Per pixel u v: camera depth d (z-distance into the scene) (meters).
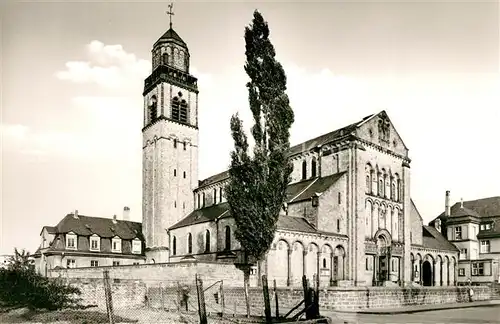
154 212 81.62
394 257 66.00
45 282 32.72
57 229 79.38
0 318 27.23
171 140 83.19
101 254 78.75
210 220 68.38
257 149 40.97
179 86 85.88
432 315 36.25
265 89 41.34
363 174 62.00
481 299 56.31
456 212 87.06
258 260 40.88
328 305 38.66
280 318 29.84
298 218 60.25
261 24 41.97
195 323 27.52
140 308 34.97
